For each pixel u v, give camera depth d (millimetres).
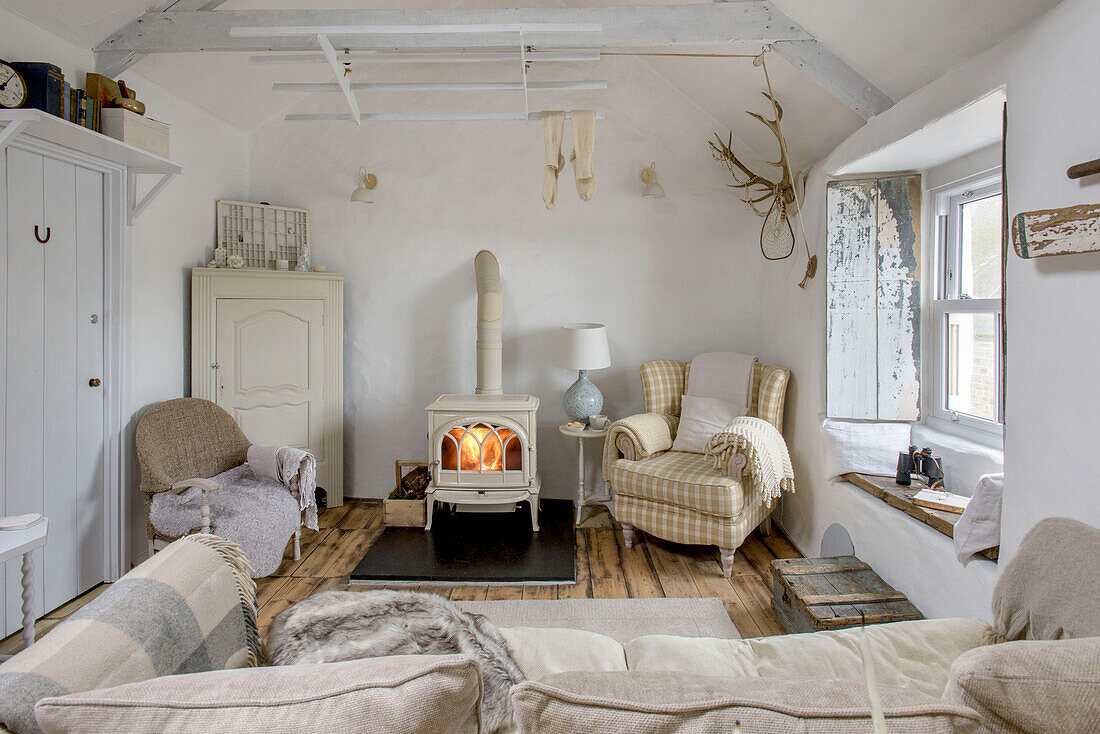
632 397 4152
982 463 2350
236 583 1324
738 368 3643
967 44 1947
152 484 2777
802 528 3365
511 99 4105
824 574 2430
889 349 2891
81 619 999
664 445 3557
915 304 2852
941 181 2742
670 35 2586
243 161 4137
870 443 2822
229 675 817
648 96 4043
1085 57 1471
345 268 4195
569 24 2438
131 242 2990
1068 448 1529
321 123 4145
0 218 2381
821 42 2547
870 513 2545
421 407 4215
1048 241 1500
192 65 3279
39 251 2561
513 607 2686
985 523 1862
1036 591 1270
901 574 2305
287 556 3244
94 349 2865
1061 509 1554
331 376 3980
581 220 4113
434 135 4133
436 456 3531
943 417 2783
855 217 2910
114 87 2738
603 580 2986
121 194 2914
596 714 728
